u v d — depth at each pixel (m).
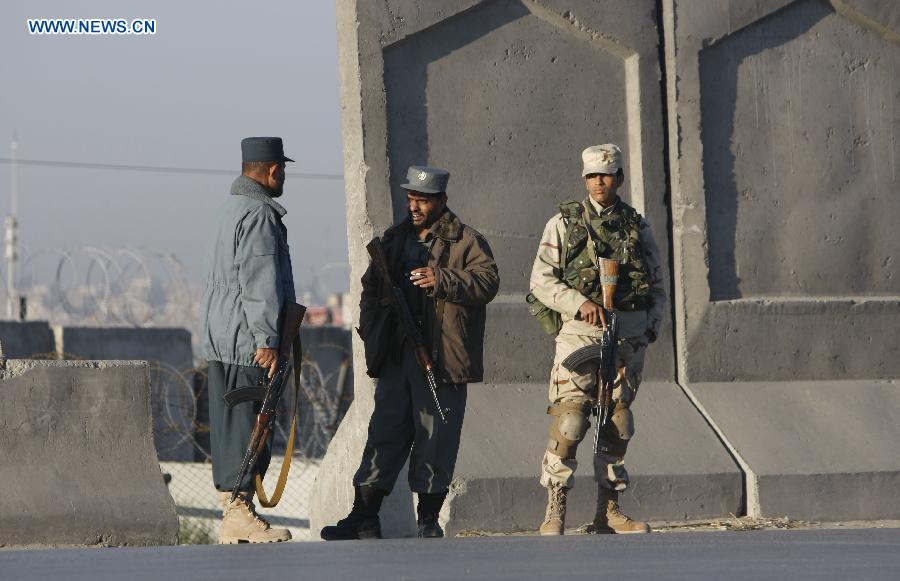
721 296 29.80
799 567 12.80
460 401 21.39
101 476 23.02
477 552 14.65
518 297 28.28
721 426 27.97
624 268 21.89
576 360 21.59
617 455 22.56
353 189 27.44
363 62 27.38
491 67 28.48
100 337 66.12
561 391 21.98
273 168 20.88
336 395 51.38
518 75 28.69
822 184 30.84
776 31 30.73
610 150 22.12
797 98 30.78
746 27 30.33
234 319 20.25
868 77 31.47
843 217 31.00
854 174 31.16
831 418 28.78
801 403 29.06
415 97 27.84
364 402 26.69
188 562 13.66
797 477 26.89
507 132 28.52
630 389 22.28
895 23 31.34
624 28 29.23
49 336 65.88
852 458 27.66
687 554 14.23
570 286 21.83
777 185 30.47
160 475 23.53
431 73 28.00
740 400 28.80
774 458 27.22
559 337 22.16
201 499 48.72
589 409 22.03
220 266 20.52
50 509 22.38
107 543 22.55
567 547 15.28
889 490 27.45
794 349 29.86
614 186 22.17
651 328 22.44
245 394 20.16
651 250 22.59
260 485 20.22
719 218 29.91
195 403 47.28
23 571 12.87
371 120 27.31
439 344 21.05
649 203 29.27
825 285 30.73
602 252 21.86
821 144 30.92
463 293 20.81
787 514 26.77
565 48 29.11
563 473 22.05
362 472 21.45
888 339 30.62
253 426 20.27
